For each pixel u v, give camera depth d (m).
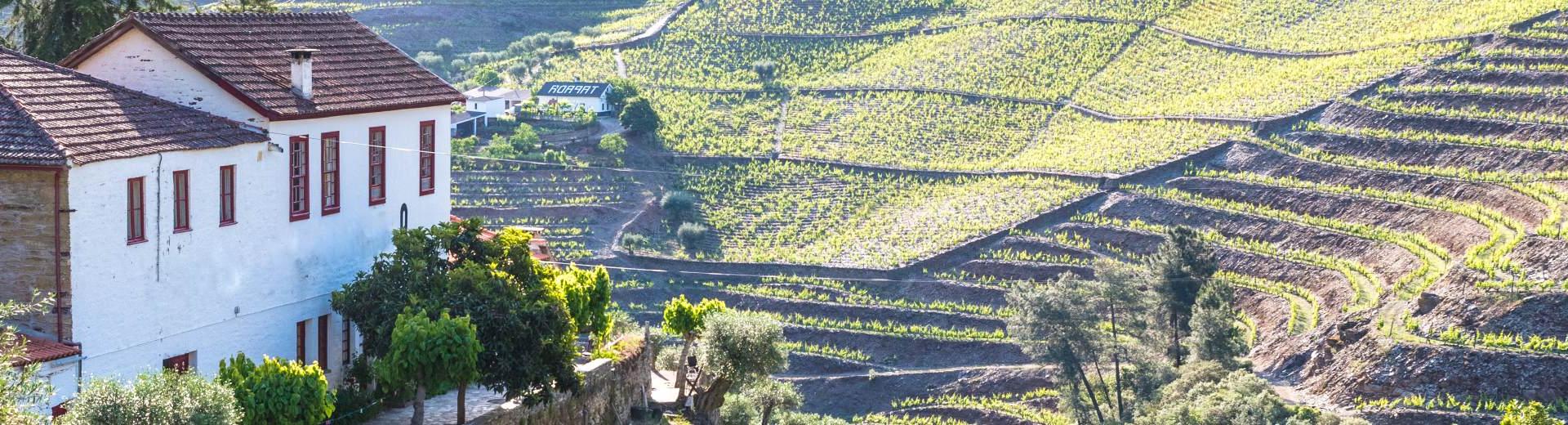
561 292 37.34
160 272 31.34
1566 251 88.00
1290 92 135.25
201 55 34.25
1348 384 83.50
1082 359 84.19
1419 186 111.31
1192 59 154.38
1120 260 113.44
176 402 25.14
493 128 144.62
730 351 45.00
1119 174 124.94
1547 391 77.81
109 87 33.00
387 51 40.25
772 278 116.19
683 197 129.88
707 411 46.06
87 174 29.25
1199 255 92.50
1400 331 85.81
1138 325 90.06
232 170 33.25
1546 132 112.69
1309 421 69.25
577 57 179.50
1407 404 79.81
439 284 34.72
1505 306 83.94
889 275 115.44
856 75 164.25
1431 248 100.12
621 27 193.00
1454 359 80.75
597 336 43.56
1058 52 160.75
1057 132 143.38
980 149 141.38
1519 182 105.44
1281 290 103.00
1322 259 105.19
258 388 28.88
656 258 120.06
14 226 29.19
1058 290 85.19
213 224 32.75
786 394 52.16
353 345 38.19
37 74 31.80
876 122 149.25
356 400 34.78
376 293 34.84
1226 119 132.75
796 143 145.50
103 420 24.59
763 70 167.25
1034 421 89.19
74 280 29.17
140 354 30.97
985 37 168.50
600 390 40.09
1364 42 144.25
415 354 31.33
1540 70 122.69
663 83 167.38
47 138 28.97
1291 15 159.50
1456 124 118.81
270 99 34.22
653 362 52.50
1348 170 117.06
